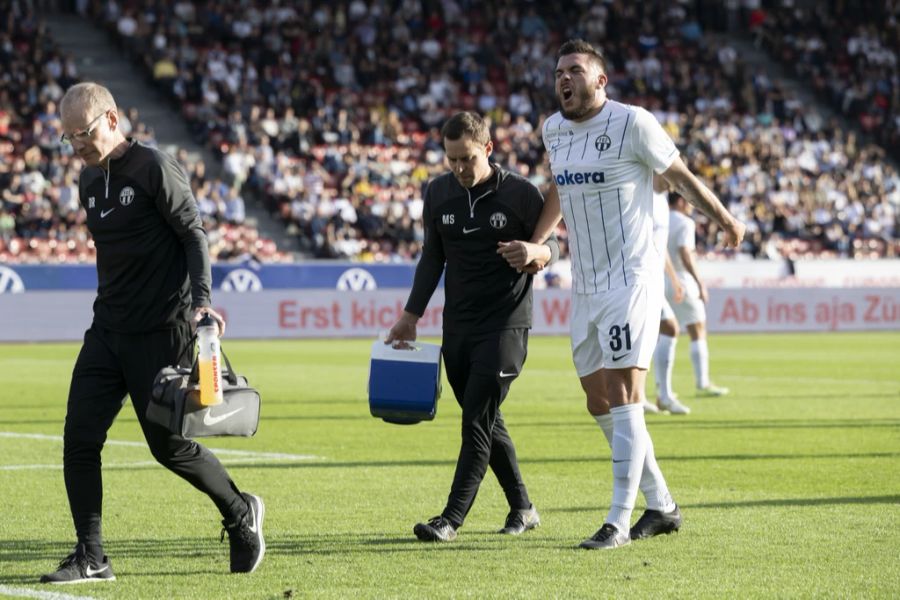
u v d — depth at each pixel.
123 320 16.05
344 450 30.12
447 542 18.48
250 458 28.56
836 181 111.19
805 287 90.31
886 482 24.56
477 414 19.03
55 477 25.55
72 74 98.44
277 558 17.31
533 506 20.89
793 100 120.31
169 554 17.67
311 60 108.81
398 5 118.44
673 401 38.19
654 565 16.67
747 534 18.95
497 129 106.31
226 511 16.28
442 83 110.44
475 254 19.20
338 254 91.00
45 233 84.25
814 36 130.75
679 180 18.28
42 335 77.81
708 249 99.31
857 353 67.69
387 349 19.59
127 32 108.19
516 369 19.27
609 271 18.38
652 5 127.00
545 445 30.78
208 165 97.88
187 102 102.12
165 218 15.91
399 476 25.67
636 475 18.27
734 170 108.44
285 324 81.75
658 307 18.53
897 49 129.50
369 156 99.94
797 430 33.75
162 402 15.35
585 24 122.44
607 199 18.23
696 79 120.00
